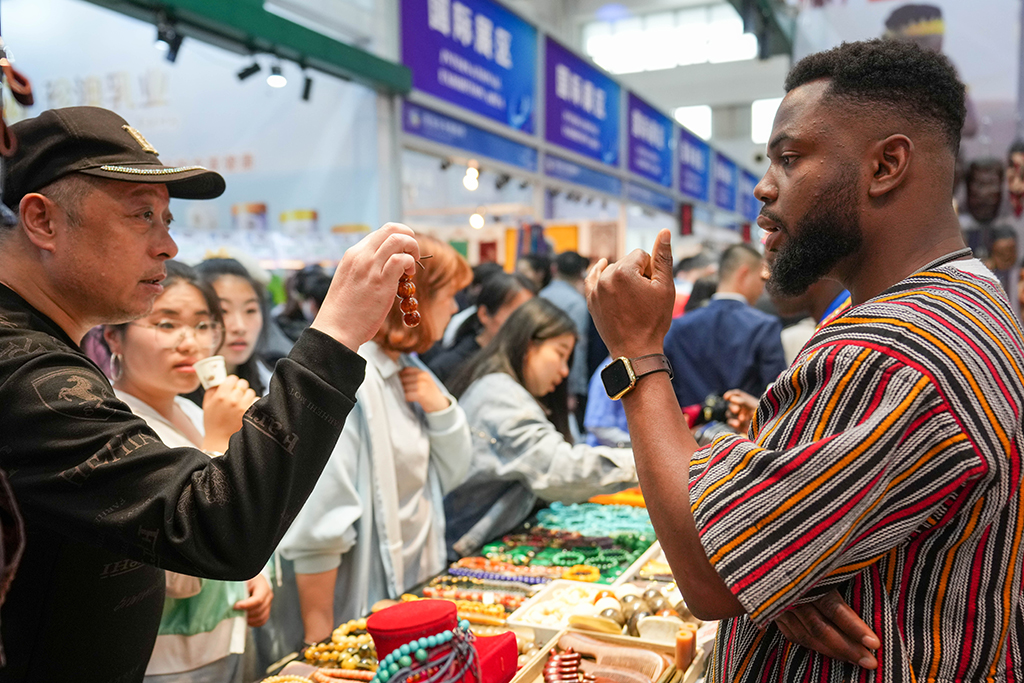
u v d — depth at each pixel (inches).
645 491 32.9
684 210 421.4
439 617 39.1
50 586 35.1
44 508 30.8
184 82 200.4
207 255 113.3
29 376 31.2
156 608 41.2
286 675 53.8
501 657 48.9
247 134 197.3
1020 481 30.6
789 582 27.8
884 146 32.6
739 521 28.5
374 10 179.5
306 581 67.6
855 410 29.0
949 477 28.3
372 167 184.2
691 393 134.9
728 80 632.4
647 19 638.5
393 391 77.3
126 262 35.9
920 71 32.6
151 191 36.6
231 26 132.9
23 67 207.3
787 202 34.2
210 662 59.1
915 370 28.7
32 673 35.5
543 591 67.0
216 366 59.5
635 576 71.2
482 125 219.0
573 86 280.4
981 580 30.5
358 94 183.3
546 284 201.3
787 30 160.1
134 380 62.5
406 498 76.5
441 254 76.3
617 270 35.5
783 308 86.8
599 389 136.1
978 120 127.0
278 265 155.5
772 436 30.6
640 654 54.7
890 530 28.8
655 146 371.9
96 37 202.5
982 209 127.2
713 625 62.4
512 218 261.0
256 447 31.0
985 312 31.4
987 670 30.3
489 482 89.7
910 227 33.5
